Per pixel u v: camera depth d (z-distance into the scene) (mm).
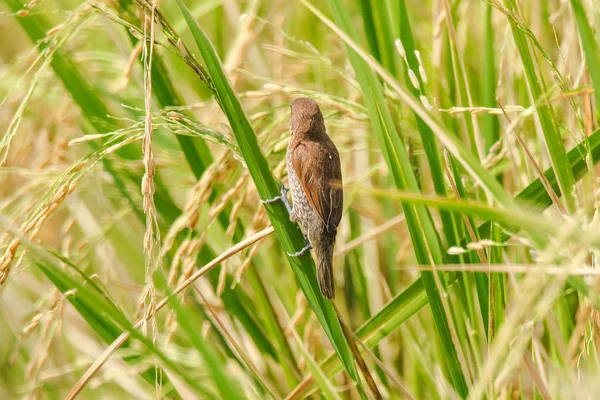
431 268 6906
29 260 8789
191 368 9164
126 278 12055
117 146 7715
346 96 11836
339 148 9891
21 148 11078
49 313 8164
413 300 8273
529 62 7508
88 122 10422
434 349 9781
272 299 10867
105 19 10445
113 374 9930
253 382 9547
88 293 6305
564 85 7566
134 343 8891
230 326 10391
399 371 10469
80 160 7637
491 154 8586
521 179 9148
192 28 7637
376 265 10906
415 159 9633
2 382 11312
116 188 10648
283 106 9281
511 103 9383
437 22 9664
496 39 10492
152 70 9570
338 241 11406
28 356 11414
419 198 5445
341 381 10211
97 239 10289
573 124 9125
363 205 11383
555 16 8492
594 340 7379
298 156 8695
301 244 8297
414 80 7953
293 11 13000
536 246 6320
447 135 6359
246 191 8484
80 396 11109
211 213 8336
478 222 9109
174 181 12203
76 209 10930
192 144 9648
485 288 7910
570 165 7465
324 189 8625
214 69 7680
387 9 8898
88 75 11219
